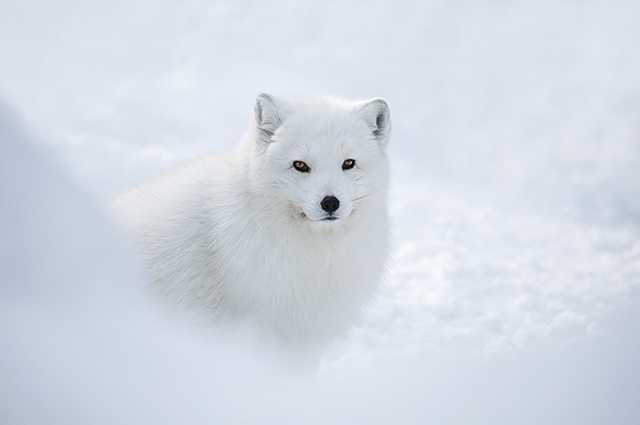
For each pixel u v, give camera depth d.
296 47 33.31
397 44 33.28
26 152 12.70
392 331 11.97
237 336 8.52
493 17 35.00
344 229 8.51
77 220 9.36
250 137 8.64
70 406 6.71
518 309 12.79
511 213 19.67
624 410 7.25
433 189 21.41
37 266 8.57
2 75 27.83
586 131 26.39
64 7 34.59
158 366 7.60
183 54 31.91
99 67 30.00
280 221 8.37
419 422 7.39
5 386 6.77
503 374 8.32
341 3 36.59
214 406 7.32
